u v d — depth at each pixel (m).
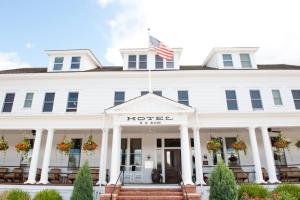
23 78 19.05
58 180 17.55
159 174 17.52
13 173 16.73
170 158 18.33
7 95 18.84
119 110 15.55
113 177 13.98
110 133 18.95
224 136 18.88
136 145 18.75
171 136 18.78
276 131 18.20
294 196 11.95
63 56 20.36
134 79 18.86
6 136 19.73
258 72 18.39
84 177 12.38
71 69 19.89
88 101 18.41
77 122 16.56
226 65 19.75
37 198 12.74
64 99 18.52
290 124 16.25
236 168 17.20
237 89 18.34
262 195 12.34
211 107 17.94
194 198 12.45
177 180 17.69
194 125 15.95
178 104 15.47
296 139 18.89
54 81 19.00
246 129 17.92
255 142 15.83
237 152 18.39
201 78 18.66
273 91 18.39
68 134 19.34
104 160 15.39
